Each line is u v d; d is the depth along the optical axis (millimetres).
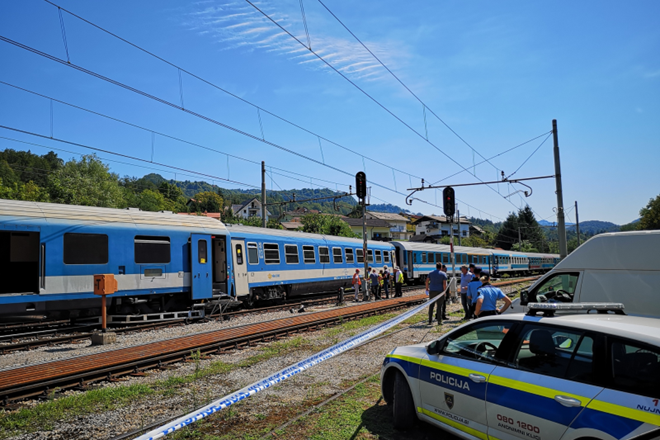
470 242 79000
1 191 49812
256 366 8289
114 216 13289
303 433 4945
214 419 5406
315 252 23234
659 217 58719
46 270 11516
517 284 34688
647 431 2768
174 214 15188
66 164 56344
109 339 10734
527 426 3527
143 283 13562
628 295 7094
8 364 8672
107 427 5258
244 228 18844
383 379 5371
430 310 13180
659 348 3035
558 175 19188
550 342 3701
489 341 4230
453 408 4301
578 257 7809
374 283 23250
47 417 5535
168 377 7562
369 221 82125
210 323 14219
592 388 3223
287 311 17734
